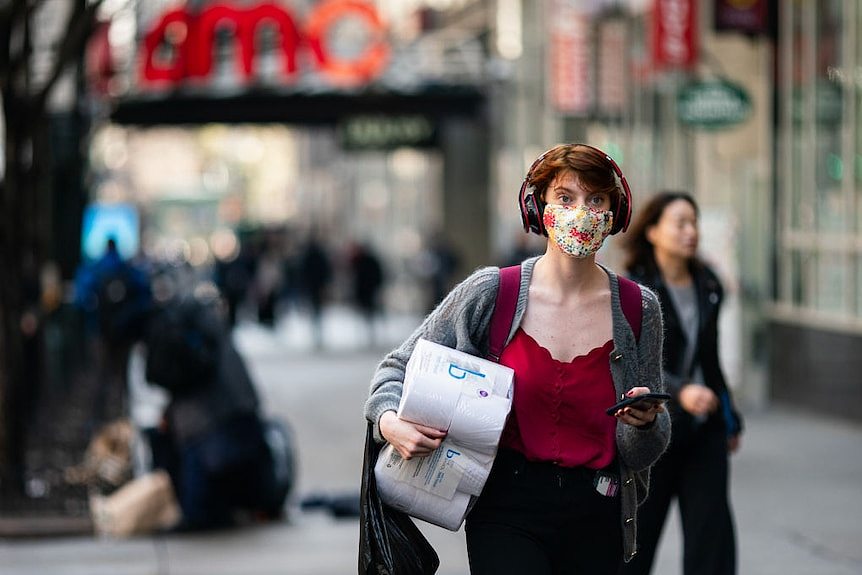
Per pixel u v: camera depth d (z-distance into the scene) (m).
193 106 38.78
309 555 12.91
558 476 6.15
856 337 21.48
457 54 40.41
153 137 104.81
